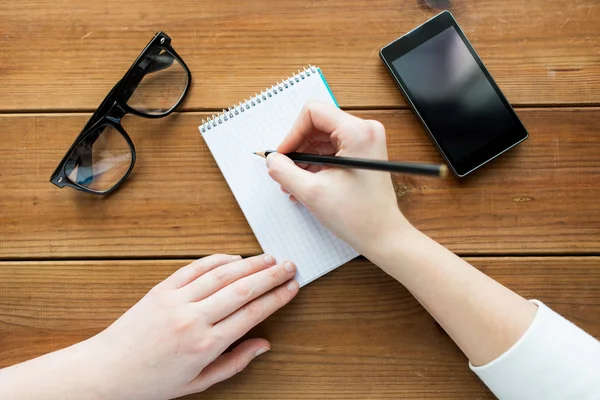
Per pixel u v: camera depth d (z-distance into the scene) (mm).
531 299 702
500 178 736
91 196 741
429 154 741
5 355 735
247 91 751
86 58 752
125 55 753
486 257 733
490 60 751
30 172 746
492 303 618
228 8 751
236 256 714
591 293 726
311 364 727
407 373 725
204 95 750
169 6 752
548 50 750
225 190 741
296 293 708
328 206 628
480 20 753
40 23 753
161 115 736
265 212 727
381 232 642
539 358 589
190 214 739
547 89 748
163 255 737
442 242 733
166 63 718
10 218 742
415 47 733
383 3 750
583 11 750
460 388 721
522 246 731
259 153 688
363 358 727
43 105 750
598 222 731
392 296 729
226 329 661
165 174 744
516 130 725
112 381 651
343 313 729
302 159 636
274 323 731
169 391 665
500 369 606
